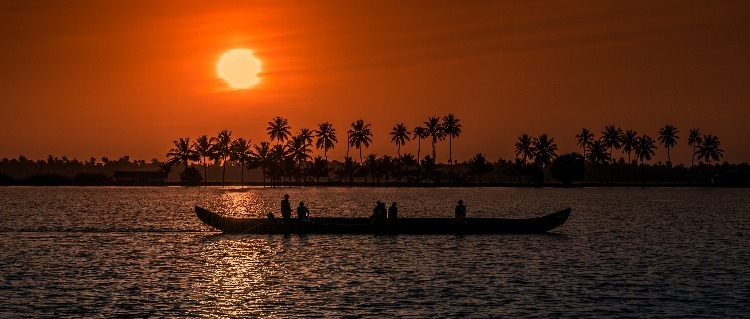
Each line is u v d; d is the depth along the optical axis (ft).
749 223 275.59
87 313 108.06
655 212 353.31
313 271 145.07
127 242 196.44
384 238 201.05
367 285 129.70
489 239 199.52
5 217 310.86
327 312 109.09
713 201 492.54
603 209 384.47
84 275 139.95
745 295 120.88
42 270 145.38
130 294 121.49
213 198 549.13
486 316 106.93
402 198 555.28
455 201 498.69
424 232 209.05
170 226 257.75
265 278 137.08
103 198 532.32
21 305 112.78
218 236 210.38
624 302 115.75
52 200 491.72
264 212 382.63
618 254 171.22
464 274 141.18
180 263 156.04
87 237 210.38
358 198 551.59
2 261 157.69
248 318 105.60
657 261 159.43
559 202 483.51
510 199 538.47
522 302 115.75
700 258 164.96
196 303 114.83
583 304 114.42
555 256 166.50
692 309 111.14
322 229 209.05
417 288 126.82
